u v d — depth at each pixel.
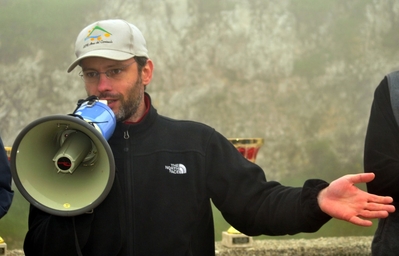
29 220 3.26
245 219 3.36
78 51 3.32
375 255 3.89
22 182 2.83
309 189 3.02
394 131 3.79
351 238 7.58
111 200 3.20
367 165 3.82
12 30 7.54
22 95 7.53
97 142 2.82
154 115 3.44
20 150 2.83
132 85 3.29
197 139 3.43
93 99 3.07
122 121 3.34
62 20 7.62
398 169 3.63
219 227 7.61
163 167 3.31
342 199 2.89
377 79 8.17
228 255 6.65
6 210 4.00
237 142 6.29
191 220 3.29
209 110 7.88
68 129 3.00
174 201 3.27
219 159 3.43
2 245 6.33
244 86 7.95
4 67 7.52
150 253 3.19
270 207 3.25
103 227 3.16
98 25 3.29
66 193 2.93
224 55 7.91
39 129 2.89
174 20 7.84
